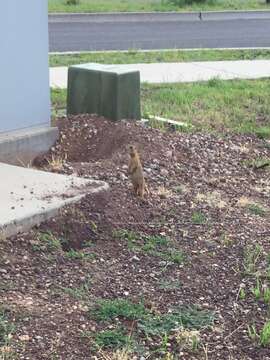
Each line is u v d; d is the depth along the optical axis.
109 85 8.17
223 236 5.66
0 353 3.94
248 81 12.05
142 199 6.21
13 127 7.10
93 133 7.89
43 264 5.02
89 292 4.70
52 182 6.22
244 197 6.62
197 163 7.44
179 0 23.91
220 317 4.50
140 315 4.43
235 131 8.92
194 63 13.77
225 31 19.34
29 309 4.41
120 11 21.56
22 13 6.96
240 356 4.11
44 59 7.28
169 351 4.11
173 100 10.27
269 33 19.12
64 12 20.91
